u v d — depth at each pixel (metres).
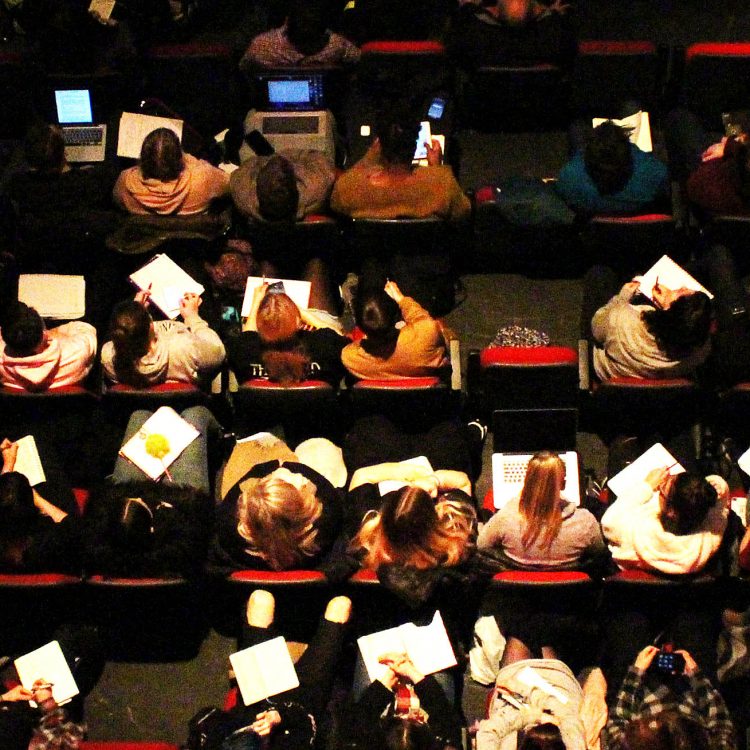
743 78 13.99
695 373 12.36
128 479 11.88
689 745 9.68
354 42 15.65
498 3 13.91
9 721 10.40
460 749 10.57
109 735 11.73
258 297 12.77
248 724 10.50
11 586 10.80
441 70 14.24
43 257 13.62
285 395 11.72
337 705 10.94
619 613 11.32
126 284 13.67
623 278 13.41
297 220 12.93
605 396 11.95
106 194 13.49
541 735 9.71
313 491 11.16
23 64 14.48
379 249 13.01
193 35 16.44
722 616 11.42
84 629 11.72
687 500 10.56
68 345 12.34
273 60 14.40
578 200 12.96
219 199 13.45
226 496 11.39
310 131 13.99
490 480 12.74
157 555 10.85
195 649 12.12
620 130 12.75
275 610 11.42
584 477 12.37
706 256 12.90
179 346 12.09
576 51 14.26
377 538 10.88
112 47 14.79
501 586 10.70
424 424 12.43
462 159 15.01
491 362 11.77
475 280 14.09
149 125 14.29
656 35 16.20
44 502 11.73
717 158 12.95
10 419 12.52
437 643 11.01
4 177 14.41
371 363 11.92
